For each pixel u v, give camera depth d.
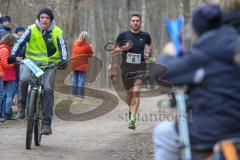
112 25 50.31
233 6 5.00
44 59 11.75
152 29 56.03
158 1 54.38
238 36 4.82
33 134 13.02
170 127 5.06
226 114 4.70
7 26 18.20
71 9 29.11
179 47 4.84
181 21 4.98
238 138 4.70
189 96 4.90
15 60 11.49
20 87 11.90
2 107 16.28
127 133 14.10
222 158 4.63
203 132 4.74
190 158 4.79
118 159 10.84
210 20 4.84
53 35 11.77
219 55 4.71
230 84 4.71
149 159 10.77
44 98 11.67
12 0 27.91
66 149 11.80
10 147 11.83
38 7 28.16
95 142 12.78
